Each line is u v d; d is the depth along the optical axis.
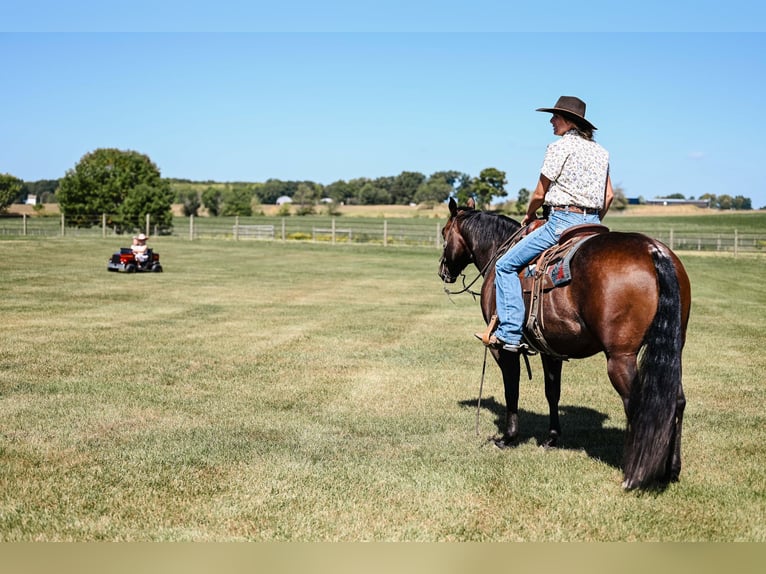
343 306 16.75
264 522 4.78
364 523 4.78
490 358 10.96
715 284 24.25
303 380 9.25
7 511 4.89
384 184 158.75
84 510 4.94
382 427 7.12
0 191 95.88
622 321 5.01
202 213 112.00
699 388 9.20
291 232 60.69
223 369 9.75
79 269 23.00
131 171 68.00
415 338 12.65
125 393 8.26
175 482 5.47
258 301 17.17
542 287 5.58
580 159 5.70
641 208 128.38
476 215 6.88
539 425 7.36
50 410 7.44
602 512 4.95
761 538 4.59
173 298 17.12
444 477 5.61
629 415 5.04
